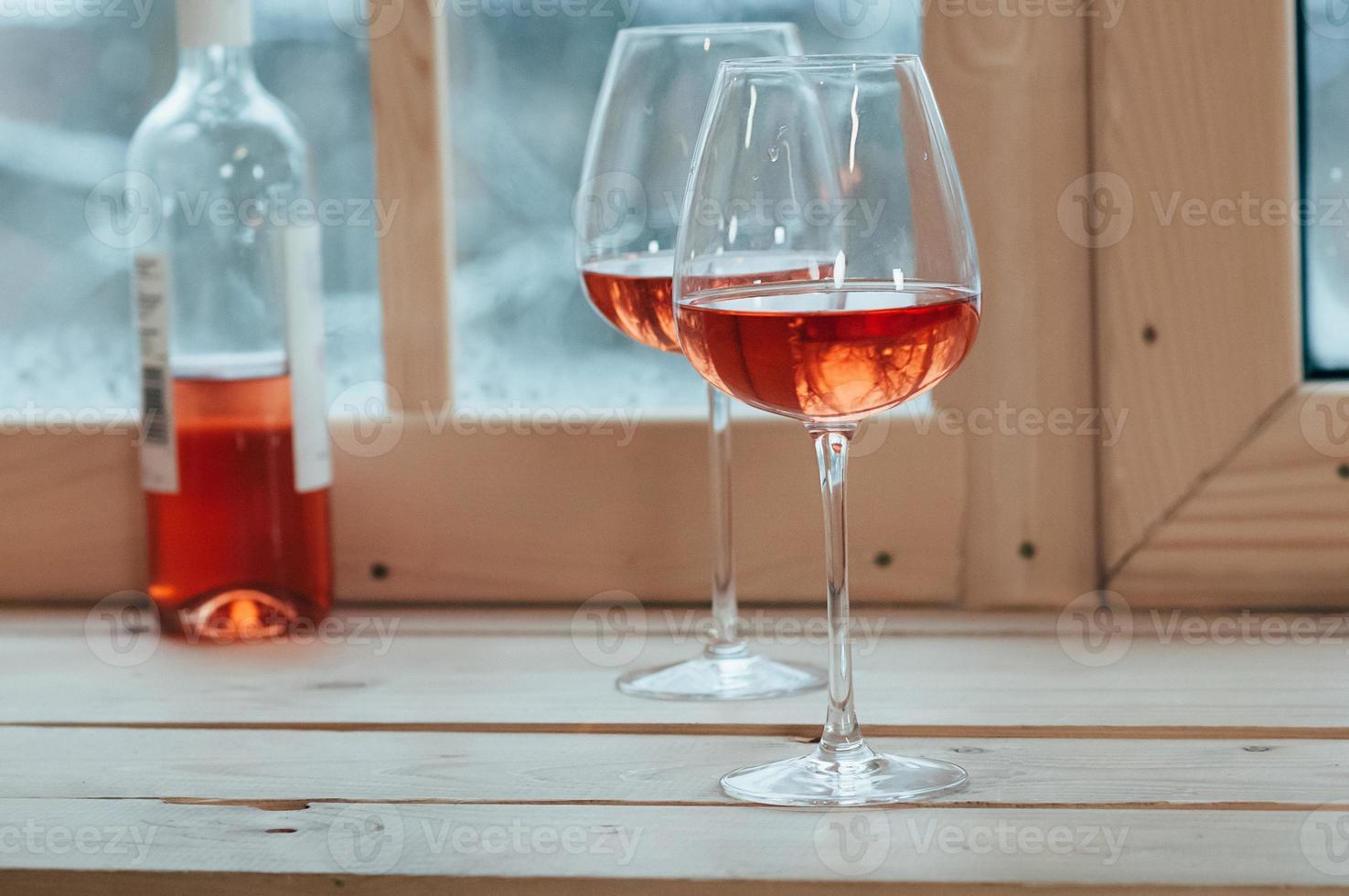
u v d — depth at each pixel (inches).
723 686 51.6
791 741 46.7
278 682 53.5
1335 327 59.3
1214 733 45.9
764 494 62.0
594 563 63.1
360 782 43.6
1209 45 57.8
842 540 43.2
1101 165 58.7
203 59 60.4
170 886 37.7
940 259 39.7
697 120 53.4
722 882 36.4
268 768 44.9
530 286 63.7
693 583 62.9
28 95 64.8
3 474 64.8
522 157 63.1
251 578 59.1
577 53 62.5
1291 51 57.6
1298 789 41.0
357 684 53.2
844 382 39.2
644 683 52.2
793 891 36.2
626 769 44.3
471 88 63.0
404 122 61.9
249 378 58.9
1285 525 59.4
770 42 53.6
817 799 40.6
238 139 59.8
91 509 64.7
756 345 38.9
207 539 59.0
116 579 64.9
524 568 63.4
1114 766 43.4
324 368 60.6
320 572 60.6
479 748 46.5
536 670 54.6
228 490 59.0
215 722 49.1
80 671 55.4
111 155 64.9
